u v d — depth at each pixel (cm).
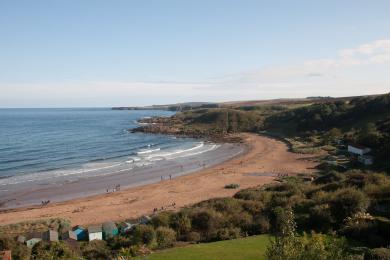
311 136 10762
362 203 2747
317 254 1420
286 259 1398
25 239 3356
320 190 3619
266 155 8731
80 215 4719
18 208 5103
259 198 3775
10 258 2625
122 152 9900
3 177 6912
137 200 5372
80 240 3603
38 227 3991
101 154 9575
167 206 4988
